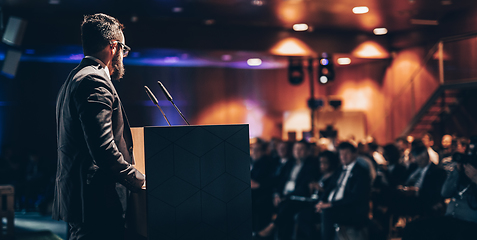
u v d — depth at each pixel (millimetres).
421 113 10180
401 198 4605
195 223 1391
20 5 7793
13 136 10867
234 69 13492
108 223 1412
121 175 1340
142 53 10008
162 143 1359
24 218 7242
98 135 1305
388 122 11734
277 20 9570
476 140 2994
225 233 1429
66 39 8633
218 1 7969
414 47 10992
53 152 11164
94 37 1477
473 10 9086
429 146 7055
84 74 1391
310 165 5090
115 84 11875
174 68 12617
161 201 1352
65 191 1409
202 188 1404
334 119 12188
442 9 9117
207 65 12844
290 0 8039
